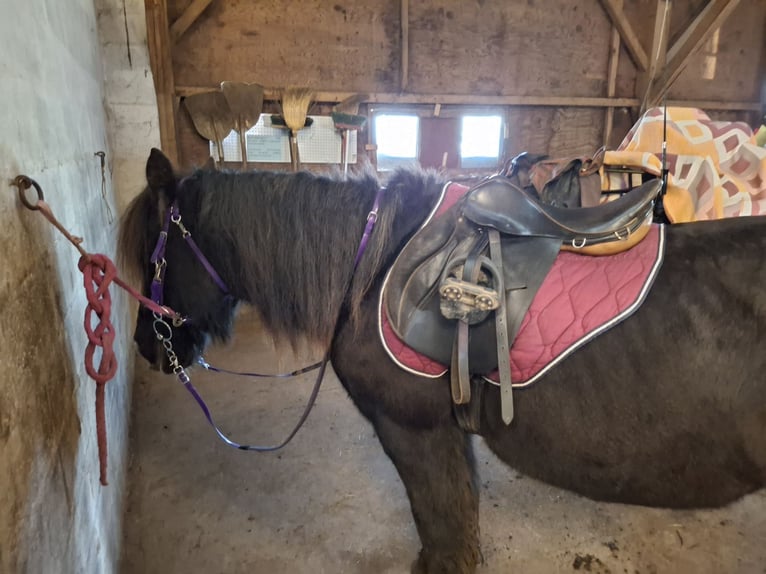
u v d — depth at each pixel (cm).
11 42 74
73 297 97
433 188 103
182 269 107
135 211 107
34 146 82
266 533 145
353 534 145
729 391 81
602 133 392
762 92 413
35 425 66
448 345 90
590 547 140
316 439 189
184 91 302
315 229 101
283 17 312
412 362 93
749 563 134
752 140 135
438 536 106
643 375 83
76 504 85
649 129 146
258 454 180
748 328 81
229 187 104
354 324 98
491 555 138
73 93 141
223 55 309
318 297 101
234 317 123
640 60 371
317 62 325
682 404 82
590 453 89
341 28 323
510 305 87
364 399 104
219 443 186
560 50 366
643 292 85
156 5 267
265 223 101
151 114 277
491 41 351
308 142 332
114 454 142
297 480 167
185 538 143
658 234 93
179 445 184
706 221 96
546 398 88
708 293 84
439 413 98
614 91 381
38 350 70
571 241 90
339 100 329
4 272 59
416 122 351
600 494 95
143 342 116
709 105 401
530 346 86
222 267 106
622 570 133
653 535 144
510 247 90
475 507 107
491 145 371
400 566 134
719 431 82
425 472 103
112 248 190
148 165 101
